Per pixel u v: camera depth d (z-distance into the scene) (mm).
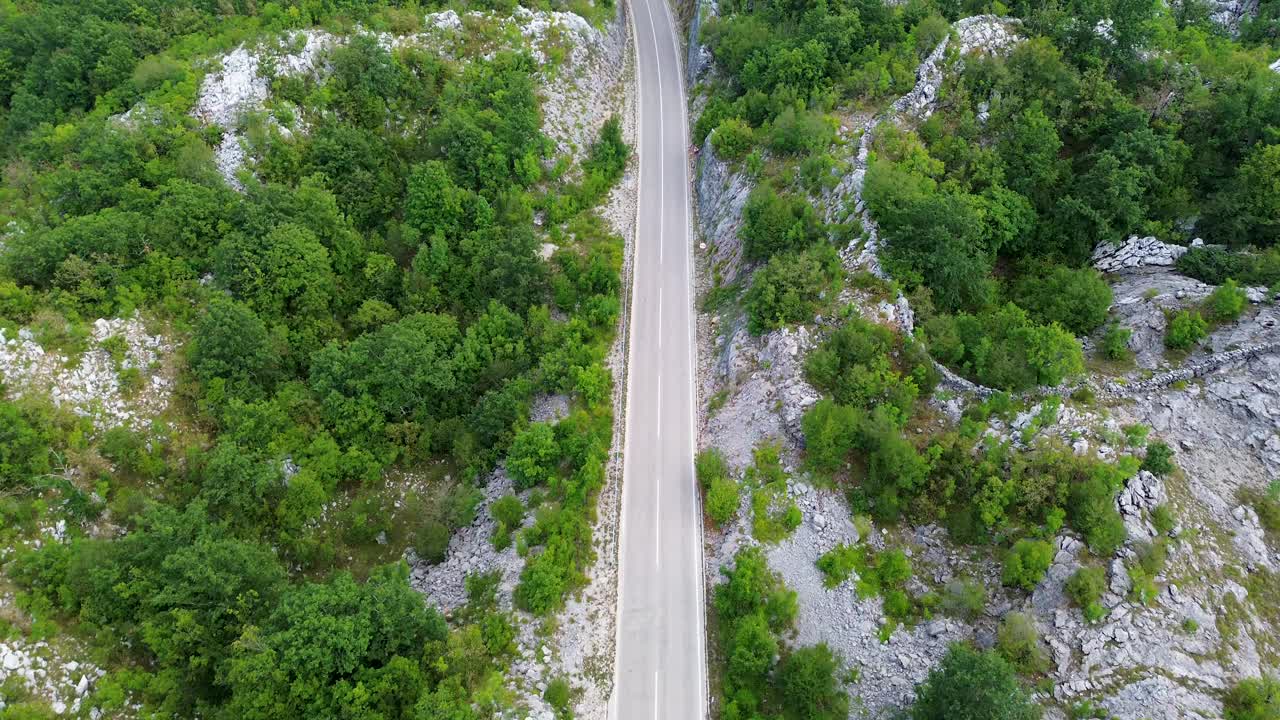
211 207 62719
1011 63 72812
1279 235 60375
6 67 78938
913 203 61594
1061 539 47312
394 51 78500
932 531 51531
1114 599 44469
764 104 78188
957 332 57594
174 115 68312
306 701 42812
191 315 59125
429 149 75250
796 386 57812
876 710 45625
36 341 52531
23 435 48125
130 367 54781
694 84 91312
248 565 47938
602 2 96062
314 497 55500
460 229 71625
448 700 42906
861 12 79000
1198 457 50500
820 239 65500
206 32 77938
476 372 63938
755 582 50312
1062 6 76688
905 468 51094
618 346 66688
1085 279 59594
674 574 53312
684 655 49812
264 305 61125
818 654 46594
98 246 57562
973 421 53375
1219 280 58844
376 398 60625
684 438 60688
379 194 71938
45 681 41875
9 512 45812
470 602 51625
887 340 57469
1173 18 81500
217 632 45969
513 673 47188
